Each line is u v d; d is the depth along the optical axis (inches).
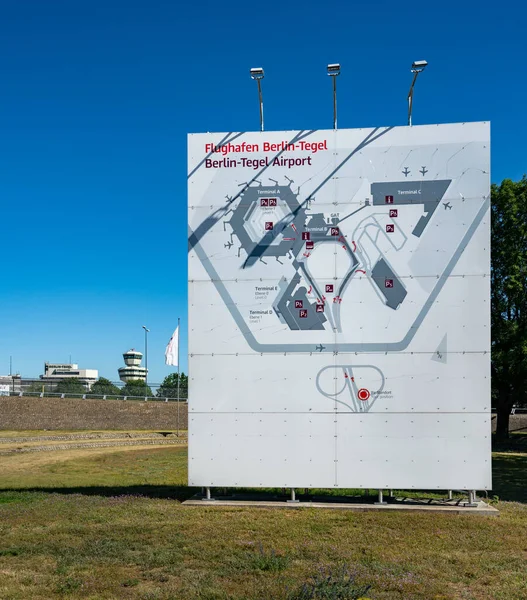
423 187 384.8
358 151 391.5
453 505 380.8
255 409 385.4
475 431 370.3
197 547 286.4
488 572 253.3
